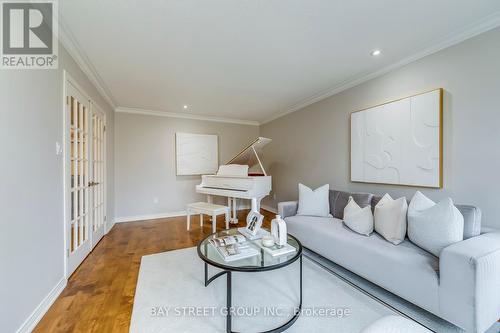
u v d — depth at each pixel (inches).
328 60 100.3
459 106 80.7
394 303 67.1
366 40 84.7
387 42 86.0
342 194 113.5
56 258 72.1
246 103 164.4
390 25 75.7
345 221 95.0
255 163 210.4
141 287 77.2
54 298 69.3
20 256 53.8
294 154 175.0
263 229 87.8
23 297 54.4
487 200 74.2
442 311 54.5
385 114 105.5
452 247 54.8
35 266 59.9
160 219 179.0
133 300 69.5
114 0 62.8
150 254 106.7
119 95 144.0
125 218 172.2
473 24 74.4
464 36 78.5
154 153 183.8
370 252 73.2
